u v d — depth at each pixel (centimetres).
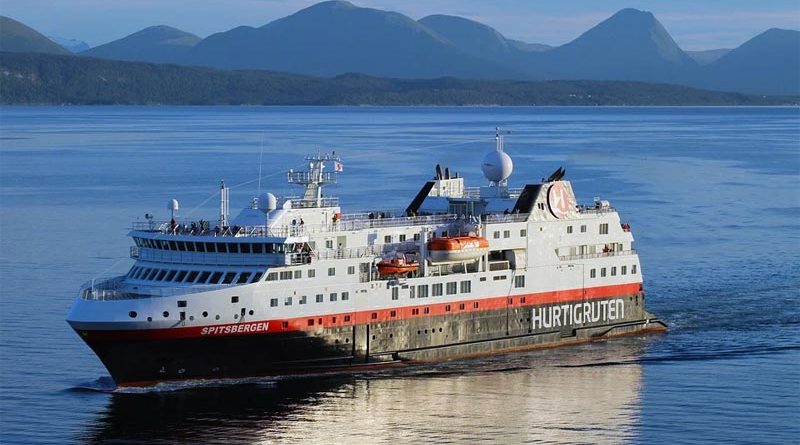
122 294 12350
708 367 13550
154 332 12062
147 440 11006
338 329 12838
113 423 11400
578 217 14712
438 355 13575
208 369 12438
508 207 14650
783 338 14825
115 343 12075
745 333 15100
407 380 12875
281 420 11531
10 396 12150
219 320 12231
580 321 14725
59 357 13538
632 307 15162
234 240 12450
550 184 14512
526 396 12394
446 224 14000
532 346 14312
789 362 13725
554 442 11031
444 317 13588
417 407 11975
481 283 13825
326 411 11806
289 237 12438
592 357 13975
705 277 18738
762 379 13050
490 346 13975
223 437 11088
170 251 12850
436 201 15075
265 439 11038
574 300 14638
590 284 14750
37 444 10888
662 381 12988
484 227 13912
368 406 11975
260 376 12650
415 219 13975
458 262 13675
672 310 16425
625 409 11981
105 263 19038
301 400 12100
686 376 13188
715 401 12269
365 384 12681
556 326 14525
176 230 13138
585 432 11300
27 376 12825
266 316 12406
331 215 13600
